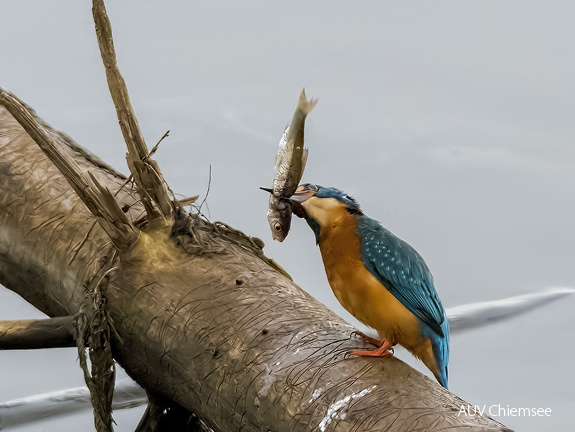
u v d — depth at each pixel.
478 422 7.20
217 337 8.30
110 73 8.34
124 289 8.65
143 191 8.62
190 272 8.66
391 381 7.62
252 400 7.98
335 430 7.45
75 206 9.56
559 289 12.24
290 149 7.96
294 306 8.45
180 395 8.81
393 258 7.98
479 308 11.95
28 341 8.82
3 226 9.73
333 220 8.09
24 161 9.98
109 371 8.74
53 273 9.43
